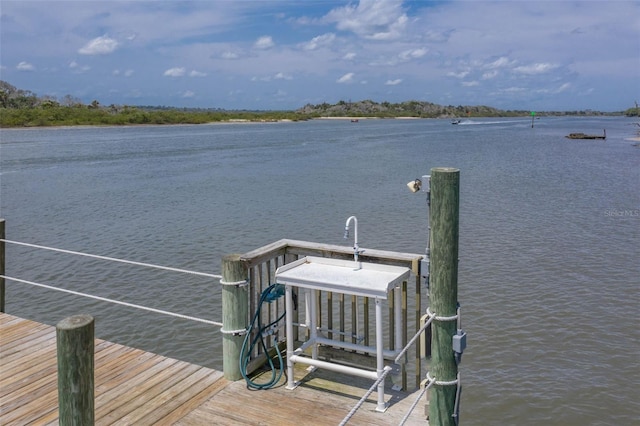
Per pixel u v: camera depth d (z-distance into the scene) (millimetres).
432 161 46906
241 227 20641
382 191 29250
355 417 4355
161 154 54188
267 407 4547
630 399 9102
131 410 4527
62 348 3086
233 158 50344
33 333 6270
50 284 14328
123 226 21047
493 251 16844
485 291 13398
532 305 12555
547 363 10164
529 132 108625
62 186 31938
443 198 3963
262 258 5117
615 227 20219
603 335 11180
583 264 15516
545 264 15484
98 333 11508
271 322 5402
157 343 11055
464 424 8539
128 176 36719
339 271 4816
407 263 4723
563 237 18625
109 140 76375
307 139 82062
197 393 4805
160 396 4758
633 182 32938
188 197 27922
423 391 4027
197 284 14125
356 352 5141
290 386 4832
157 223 21516
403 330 4867
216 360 10391
